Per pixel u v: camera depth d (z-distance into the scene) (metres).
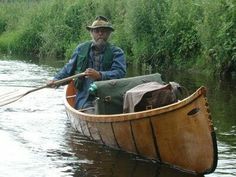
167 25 19.20
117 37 22.09
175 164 6.22
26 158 6.57
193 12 18.78
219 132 8.08
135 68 19.31
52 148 7.09
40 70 18.11
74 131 8.16
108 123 6.96
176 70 18.55
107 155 6.78
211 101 11.02
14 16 36.66
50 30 28.28
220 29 16.34
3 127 8.33
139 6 20.19
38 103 10.80
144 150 6.55
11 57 26.03
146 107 6.72
